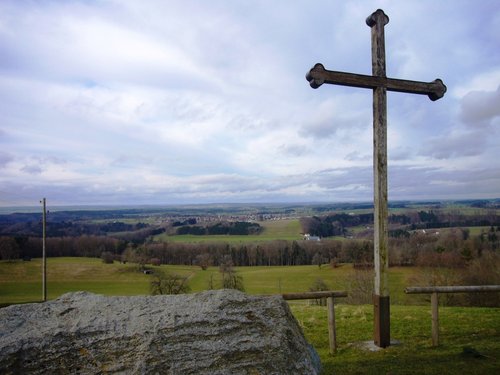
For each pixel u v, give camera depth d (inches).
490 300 927.0
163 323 178.5
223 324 186.2
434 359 251.4
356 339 310.5
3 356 152.3
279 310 205.3
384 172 285.1
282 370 179.8
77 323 174.6
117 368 159.3
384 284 283.1
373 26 297.1
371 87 290.8
